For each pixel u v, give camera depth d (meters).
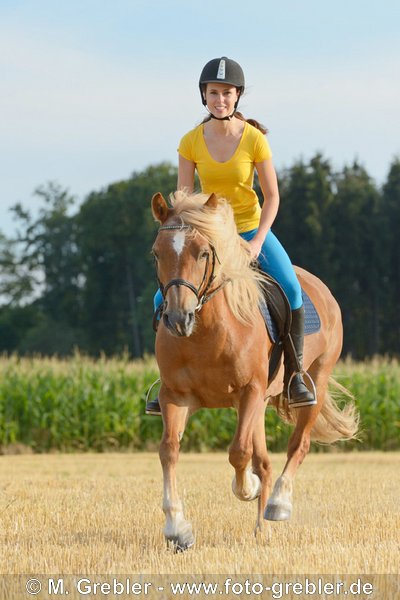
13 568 8.59
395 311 105.00
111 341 118.38
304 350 11.88
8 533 10.75
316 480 17.08
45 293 134.50
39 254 136.75
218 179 10.77
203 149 10.78
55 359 33.22
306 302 12.17
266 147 10.81
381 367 33.41
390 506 13.05
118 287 120.81
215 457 25.59
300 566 8.38
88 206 122.94
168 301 9.12
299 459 11.74
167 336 9.78
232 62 10.62
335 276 101.44
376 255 103.06
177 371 9.87
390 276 105.25
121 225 119.44
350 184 104.94
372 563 8.43
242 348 9.84
